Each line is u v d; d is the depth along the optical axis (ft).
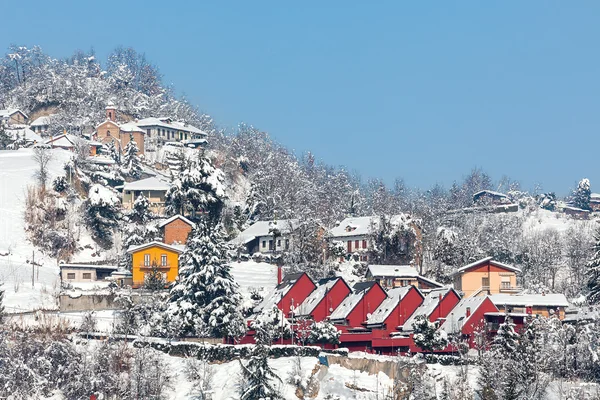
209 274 414.82
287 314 467.52
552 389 368.07
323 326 411.34
